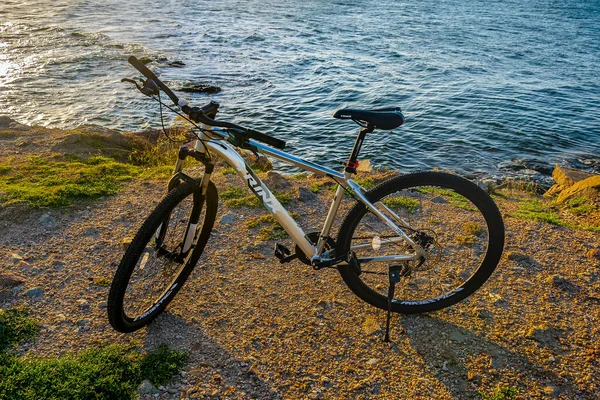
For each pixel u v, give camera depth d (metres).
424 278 3.72
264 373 2.87
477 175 10.69
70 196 4.82
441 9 45.62
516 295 3.59
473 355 3.04
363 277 3.70
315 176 5.84
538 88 19.28
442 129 13.93
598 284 3.73
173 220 3.21
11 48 20.69
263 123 13.96
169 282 3.34
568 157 12.01
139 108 14.18
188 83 17.39
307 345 3.09
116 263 3.85
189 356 2.96
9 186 4.91
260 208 4.76
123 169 5.73
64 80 16.66
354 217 3.11
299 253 3.21
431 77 20.48
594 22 41.56
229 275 3.74
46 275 3.66
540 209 5.29
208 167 3.04
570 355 3.05
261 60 21.95
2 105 13.83
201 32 27.98
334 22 34.47
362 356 3.03
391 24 34.91
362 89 18.08
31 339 3.03
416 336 3.19
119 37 24.97
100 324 3.20
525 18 42.22
